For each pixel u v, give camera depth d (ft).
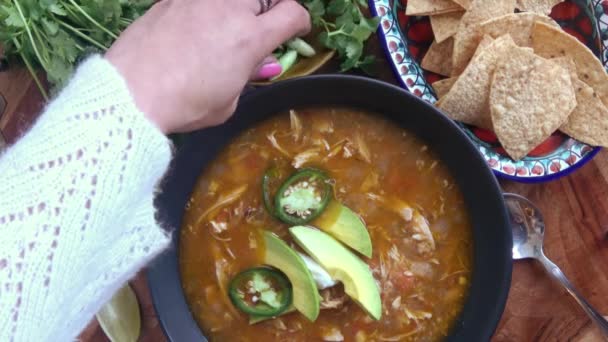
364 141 1.13
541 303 1.20
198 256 1.13
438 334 1.12
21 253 0.62
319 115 1.12
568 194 1.21
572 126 1.19
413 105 1.06
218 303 1.13
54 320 0.64
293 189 1.11
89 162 0.66
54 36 1.00
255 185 1.13
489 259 1.07
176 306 1.10
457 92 1.16
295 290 1.09
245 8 0.88
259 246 1.12
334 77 1.05
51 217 0.63
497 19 1.16
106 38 1.04
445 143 1.08
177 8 0.83
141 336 1.17
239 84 0.87
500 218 1.05
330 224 1.11
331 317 1.12
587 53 1.16
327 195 1.12
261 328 1.12
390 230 1.13
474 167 1.06
